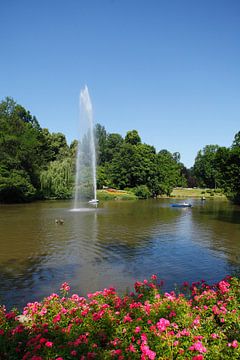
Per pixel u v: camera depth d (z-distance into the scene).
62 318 5.57
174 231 21.81
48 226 23.45
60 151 74.88
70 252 15.23
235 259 14.16
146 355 4.19
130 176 73.69
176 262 13.62
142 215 31.75
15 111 57.72
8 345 4.79
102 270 12.31
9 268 12.47
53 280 11.02
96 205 43.69
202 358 4.07
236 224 25.56
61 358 4.09
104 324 5.28
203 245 17.14
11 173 46.94
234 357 4.29
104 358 4.29
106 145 119.25
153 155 76.06
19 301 9.09
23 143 50.12
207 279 11.30
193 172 123.06
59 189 53.84
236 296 6.48
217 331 5.05
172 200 60.72
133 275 11.72
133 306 5.78
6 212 33.62
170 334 4.70
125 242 17.81
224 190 53.31
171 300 6.05
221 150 54.00
